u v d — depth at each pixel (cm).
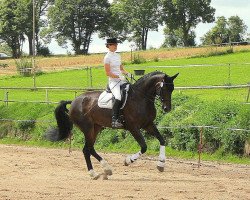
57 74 5128
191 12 12725
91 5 12875
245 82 3447
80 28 12850
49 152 2128
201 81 3697
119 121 1416
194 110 2064
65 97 3203
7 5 12638
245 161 1778
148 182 1355
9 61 8844
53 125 2431
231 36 12088
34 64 5319
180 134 1994
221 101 2081
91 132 1472
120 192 1204
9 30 12431
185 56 5881
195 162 1795
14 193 1196
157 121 2108
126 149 2103
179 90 2656
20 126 2575
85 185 1300
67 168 1661
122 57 6400
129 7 13200
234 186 1286
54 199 1130
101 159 1449
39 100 3061
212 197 1145
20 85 4453
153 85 1392
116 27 13150
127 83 1427
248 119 1848
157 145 2039
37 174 1522
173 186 1281
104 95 1437
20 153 2086
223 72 4138
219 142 1897
